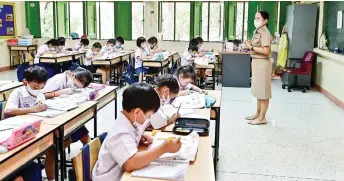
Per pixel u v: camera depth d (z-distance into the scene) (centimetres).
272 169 341
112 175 163
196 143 190
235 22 963
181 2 982
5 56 987
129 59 873
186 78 342
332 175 329
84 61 862
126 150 158
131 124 168
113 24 1027
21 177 212
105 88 379
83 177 173
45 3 1045
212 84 764
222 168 341
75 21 1043
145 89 168
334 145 406
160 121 225
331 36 658
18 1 1033
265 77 469
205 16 979
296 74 738
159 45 987
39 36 1055
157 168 158
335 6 634
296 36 762
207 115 264
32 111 267
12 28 1019
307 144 410
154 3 982
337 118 522
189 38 998
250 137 434
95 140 188
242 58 771
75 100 306
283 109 577
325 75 689
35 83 282
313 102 630
